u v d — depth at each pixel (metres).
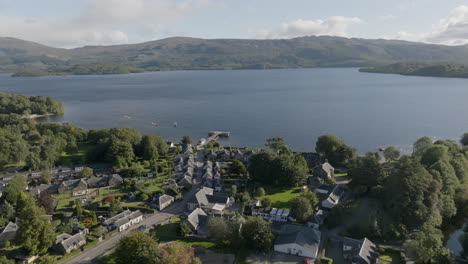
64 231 126.31
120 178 183.50
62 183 171.00
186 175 186.12
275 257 114.19
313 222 132.75
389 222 127.06
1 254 113.62
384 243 122.19
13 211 142.25
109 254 115.75
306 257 113.69
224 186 178.12
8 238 124.00
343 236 127.31
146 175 195.38
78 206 141.75
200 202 152.25
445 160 161.00
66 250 115.25
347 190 170.12
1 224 133.25
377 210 137.38
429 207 127.75
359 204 152.25
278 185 176.88
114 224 133.00
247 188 173.88
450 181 146.75
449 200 137.38
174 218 143.12
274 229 133.12
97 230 127.06
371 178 161.12
